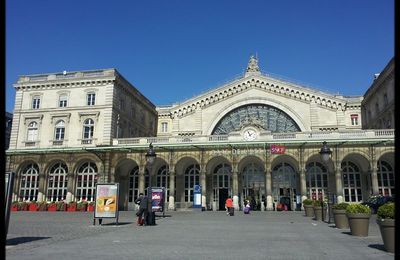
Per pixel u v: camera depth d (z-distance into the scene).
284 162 47.12
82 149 46.44
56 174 49.25
